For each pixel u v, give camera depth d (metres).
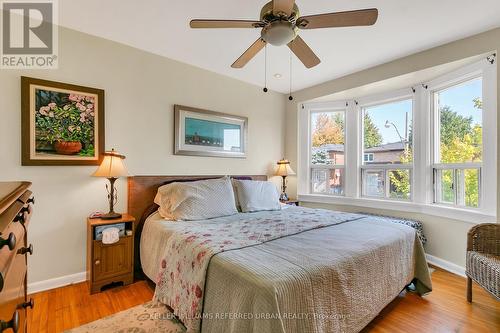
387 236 1.88
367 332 1.67
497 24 2.22
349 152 3.79
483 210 2.46
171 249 1.80
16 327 0.65
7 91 2.06
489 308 1.96
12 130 2.07
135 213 2.62
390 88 3.34
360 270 1.52
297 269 1.25
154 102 2.82
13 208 0.78
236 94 3.57
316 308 1.23
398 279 1.88
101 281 2.17
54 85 2.23
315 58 1.94
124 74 2.62
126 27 2.30
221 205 2.57
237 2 1.94
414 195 3.17
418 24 2.22
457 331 1.69
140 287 2.27
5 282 0.64
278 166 3.94
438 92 3.01
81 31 2.37
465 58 2.45
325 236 1.80
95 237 2.15
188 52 2.79
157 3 1.96
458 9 2.01
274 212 2.77
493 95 2.35
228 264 1.30
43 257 2.19
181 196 2.42
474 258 1.95
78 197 2.36
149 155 2.79
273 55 2.83
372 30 2.32
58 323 1.72
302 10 2.03
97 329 1.66
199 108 3.17
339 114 3.96
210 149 3.26
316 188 4.10
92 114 2.42
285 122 4.21
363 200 3.59
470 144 2.66
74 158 2.32
